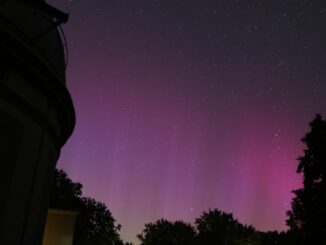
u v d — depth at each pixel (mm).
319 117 34844
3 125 13492
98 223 56344
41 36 15523
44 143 15727
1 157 13289
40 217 15844
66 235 22469
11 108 13859
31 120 14812
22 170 14164
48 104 16000
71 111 18031
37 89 15266
